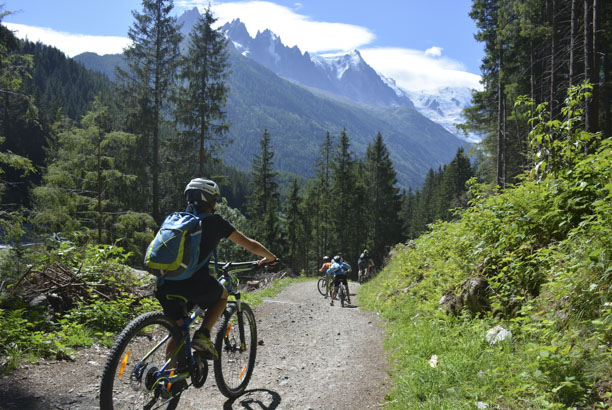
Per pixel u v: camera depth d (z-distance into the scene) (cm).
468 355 458
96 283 732
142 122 3184
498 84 3362
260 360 598
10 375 439
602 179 518
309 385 482
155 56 3297
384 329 806
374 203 6612
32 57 1463
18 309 599
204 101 3259
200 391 450
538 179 630
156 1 3269
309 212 6638
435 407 365
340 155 6119
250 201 6047
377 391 457
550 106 2106
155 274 322
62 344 537
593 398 311
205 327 364
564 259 469
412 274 1060
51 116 9594
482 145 3781
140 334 324
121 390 311
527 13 2677
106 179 2359
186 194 362
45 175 2222
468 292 607
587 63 1510
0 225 1350
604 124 2488
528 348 409
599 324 372
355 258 6162
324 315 1039
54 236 768
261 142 5909
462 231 845
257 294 1536
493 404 346
